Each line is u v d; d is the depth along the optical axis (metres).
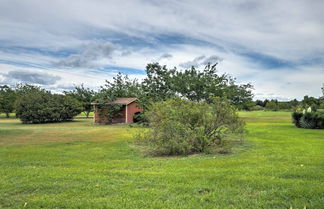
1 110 38.38
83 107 35.16
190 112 7.84
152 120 8.11
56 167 5.63
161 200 3.38
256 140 10.04
